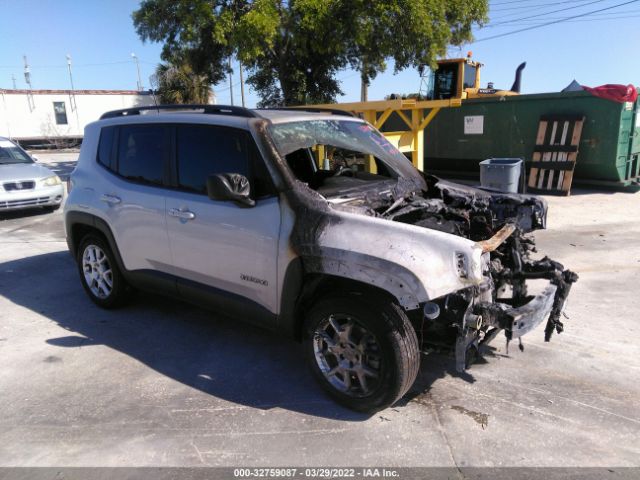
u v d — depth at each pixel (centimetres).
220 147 395
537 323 318
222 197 348
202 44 1502
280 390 375
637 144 1133
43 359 428
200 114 420
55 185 1098
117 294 513
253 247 367
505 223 407
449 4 1359
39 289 607
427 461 296
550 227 827
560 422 329
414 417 338
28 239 867
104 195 481
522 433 319
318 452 305
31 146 3769
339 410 348
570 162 1104
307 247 337
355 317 325
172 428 331
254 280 373
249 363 417
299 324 369
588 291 550
